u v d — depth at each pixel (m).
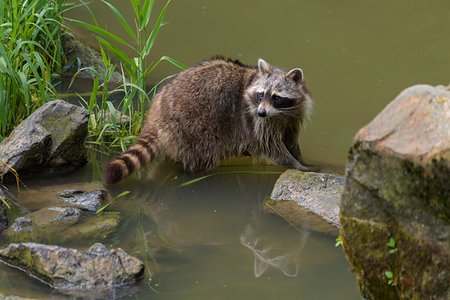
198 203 6.76
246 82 7.87
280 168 7.83
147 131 7.56
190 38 11.45
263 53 10.80
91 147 7.94
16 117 7.77
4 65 7.45
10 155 6.92
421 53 10.66
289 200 6.70
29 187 6.84
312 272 5.30
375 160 4.12
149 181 7.30
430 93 4.15
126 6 12.72
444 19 12.05
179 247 5.73
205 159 7.70
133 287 4.96
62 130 7.17
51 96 8.92
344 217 4.39
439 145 3.89
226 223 6.27
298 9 12.74
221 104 7.70
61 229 5.92
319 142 8.29
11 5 8.30
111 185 7.08
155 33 7.79
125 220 6.27
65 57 10.02
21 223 5.91
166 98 7.68
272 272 5.29
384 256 4.29
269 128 7.73
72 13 12.20
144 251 5.61
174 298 4.84
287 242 5.86
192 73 7.79
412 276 4.15
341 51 10.84
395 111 4.18
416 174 3.94
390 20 12.09
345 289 5.02
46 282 4.98
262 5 12.94
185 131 7.56
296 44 11.16
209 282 5.10
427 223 4.01
